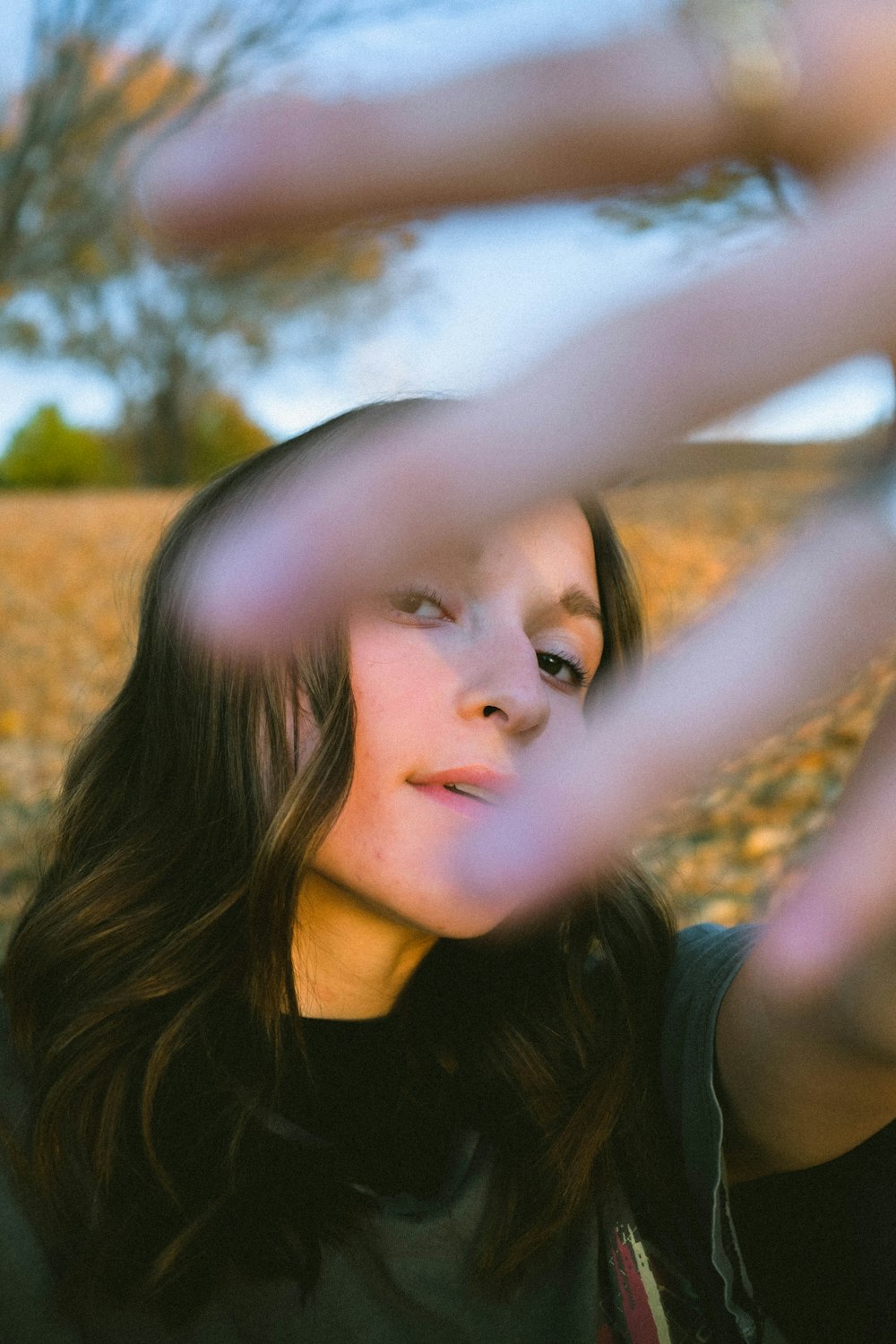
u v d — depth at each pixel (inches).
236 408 1172.5
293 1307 46.4
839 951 38.9
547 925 55.9
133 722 61.6
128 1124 48.9
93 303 762.2
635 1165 54.7
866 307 7.7
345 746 45.5
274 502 9.2
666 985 57.6
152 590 60.1
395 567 7.9
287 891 47.1
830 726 172.9
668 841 156.9
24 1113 50.1
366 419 55.0
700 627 10.5
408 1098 52.3
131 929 52.9
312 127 7.4
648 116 7.5
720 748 10.2
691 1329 51.9
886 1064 41.4
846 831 19.0
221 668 51.3
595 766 10.3
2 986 54.7
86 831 60.9
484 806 46.6
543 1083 53.6
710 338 7.5
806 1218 53.5
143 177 7.6
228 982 51.5
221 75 197.0
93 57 236.7
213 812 52.9
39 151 258.4
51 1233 47.4
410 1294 47.6
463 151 7.4
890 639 10.1
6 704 291.9
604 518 59.6
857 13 7.8
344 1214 47.3
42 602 455.5
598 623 55.2
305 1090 50.8
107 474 1553.9
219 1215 46.4
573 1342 50.1
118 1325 46.3
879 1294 50.4
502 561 48.8
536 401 7.5
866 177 7.8
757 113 7.8
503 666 46.6
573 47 7.8
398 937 52.4
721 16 7.7
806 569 10.2
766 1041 47.0
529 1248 49.3
